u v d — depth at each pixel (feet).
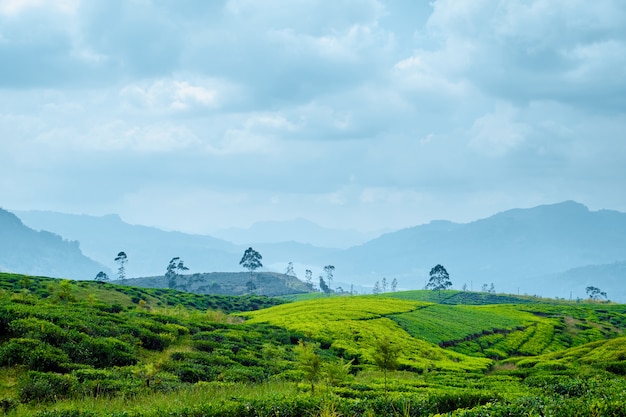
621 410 56.49
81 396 79.56
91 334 120.78
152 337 131.75
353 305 304.30
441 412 72.90
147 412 64.23
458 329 263.49
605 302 618.44
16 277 255.91
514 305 441.27
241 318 282.15
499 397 75.56
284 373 121.29
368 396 86.07
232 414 65.36
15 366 89.51
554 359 178.91
